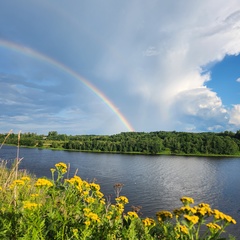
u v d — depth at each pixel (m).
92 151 178.38
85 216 4.09
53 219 3.76
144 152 178.50
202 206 4.36
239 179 75.44
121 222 4.66
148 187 60.19
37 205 3.65
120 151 182.12
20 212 3.83
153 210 40.84
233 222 3.99
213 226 3.95
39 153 129.75
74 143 186.00
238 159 140.75
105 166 94.50
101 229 3.98
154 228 4.58
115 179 66.88
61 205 4.18
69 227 3.83
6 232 3.33
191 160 132.38
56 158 105.19
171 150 184.50
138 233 4.57
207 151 176.50
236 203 48.44
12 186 4.47
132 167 96.38
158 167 99.88
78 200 4.48
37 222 3.34
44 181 4.17
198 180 73.25
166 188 60.09
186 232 3.87
